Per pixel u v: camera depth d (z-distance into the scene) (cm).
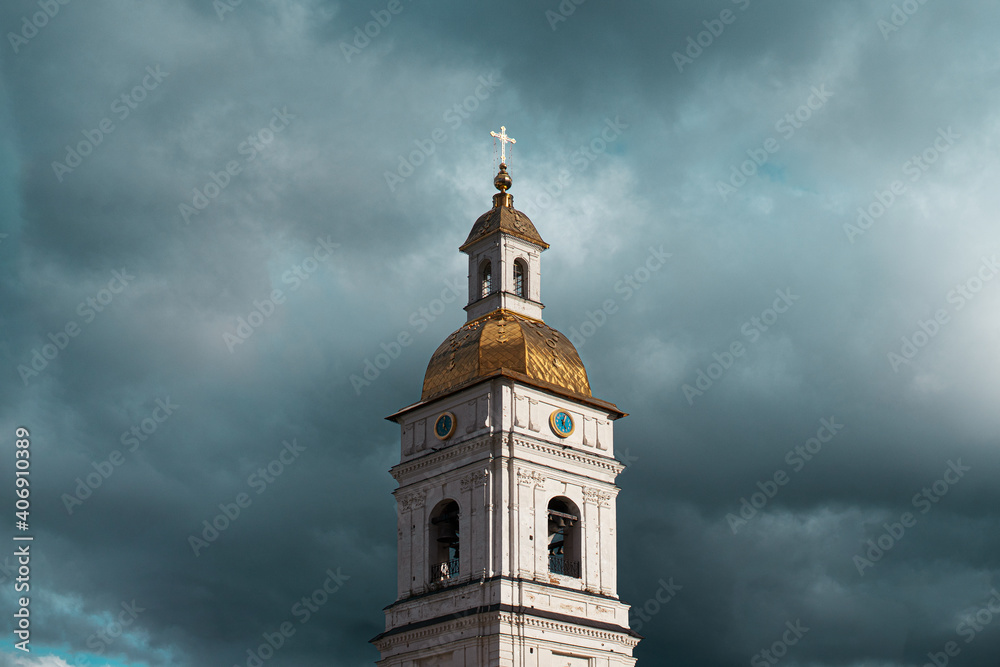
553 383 8144
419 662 7806
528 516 7738
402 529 8231
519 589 7519
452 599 7706
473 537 7744
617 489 8275
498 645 7338
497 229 8656
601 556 8038
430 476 8138
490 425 7881
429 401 8269
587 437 8244
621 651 7906
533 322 8556
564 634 7638
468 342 8312
